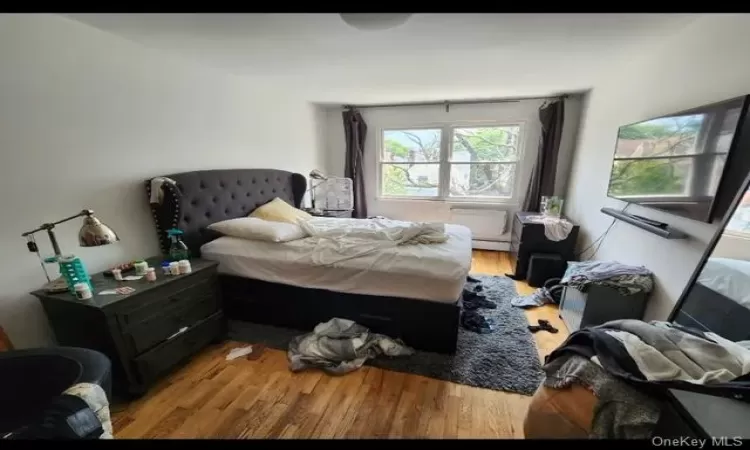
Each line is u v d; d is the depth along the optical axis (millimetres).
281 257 2195
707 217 1485
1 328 1440
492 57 2338
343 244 2213
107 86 1896
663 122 1856
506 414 1551
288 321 2328
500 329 2316
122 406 1592
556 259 3023
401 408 1587
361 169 4570
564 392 1104
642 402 938
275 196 3365
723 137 1412
